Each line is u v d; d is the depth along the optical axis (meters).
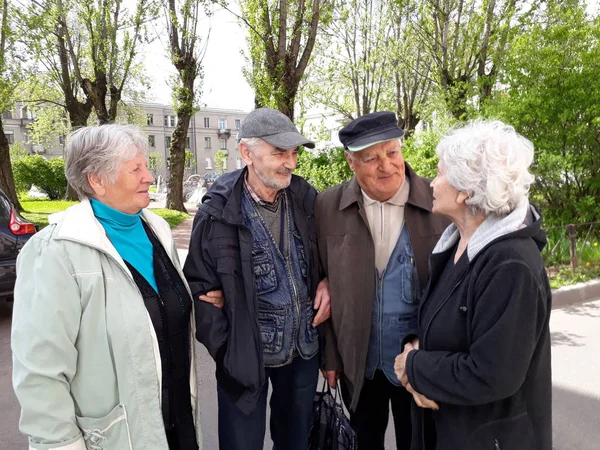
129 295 1.45
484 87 8.20
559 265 5.97
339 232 2.02
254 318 1.82
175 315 1.66
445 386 1.32
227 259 1.82
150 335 1.46
